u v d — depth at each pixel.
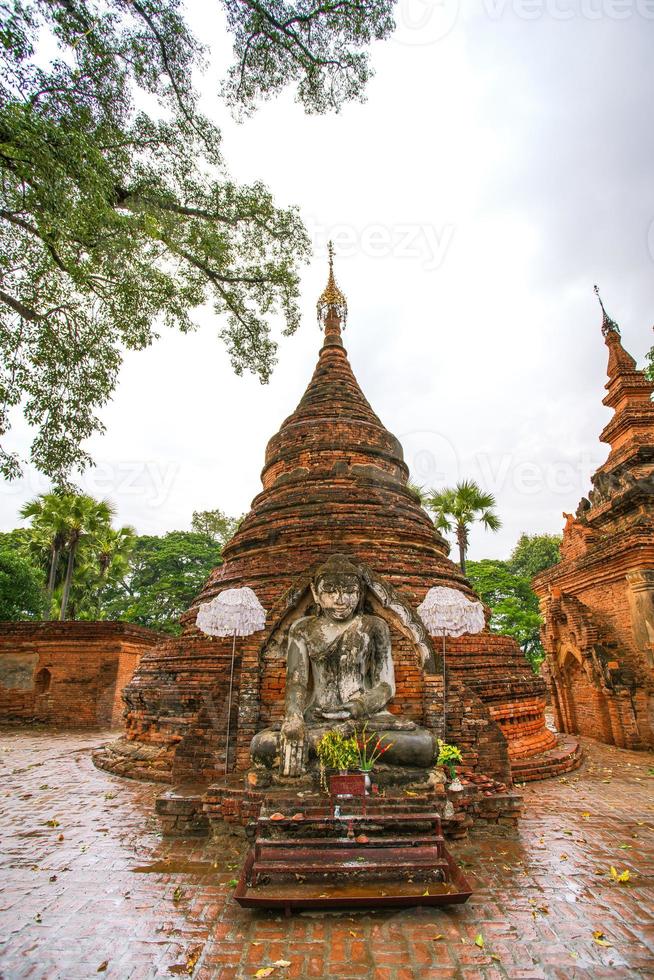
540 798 9.14
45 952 4.30
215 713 8.39
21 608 25.25
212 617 8.45
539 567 39.56
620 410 18.95
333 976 4.00
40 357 10.71
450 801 6.86
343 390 15.96
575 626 16.30
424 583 10.88
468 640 10.98
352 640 7.53
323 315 18.70
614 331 19.81
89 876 5.80
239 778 7.50
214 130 10.58
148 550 43.56
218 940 4.48
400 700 8.13
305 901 4.74
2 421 10.12
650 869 5.96
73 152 7.59
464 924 4.72
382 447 14.70
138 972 4.04
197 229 11.55
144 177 10.25
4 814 8.14
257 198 11.98
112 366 11.43
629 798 9.13
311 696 7.50
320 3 9.56
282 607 8.02
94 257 9.71
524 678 11.43
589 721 16.83
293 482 13.53
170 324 11.88
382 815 5.67
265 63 10.41
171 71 9.61
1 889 5.48
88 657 20.55
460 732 8.26
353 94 10.90
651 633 14.29
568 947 4.36
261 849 5.30
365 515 12.12
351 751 6.35
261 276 13.18
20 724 19.97
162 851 6.54
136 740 11.47
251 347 14.30
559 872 5.88
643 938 4.50
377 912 4.90
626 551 15.00
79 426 11.19
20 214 9.11
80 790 9.64
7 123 6.98
